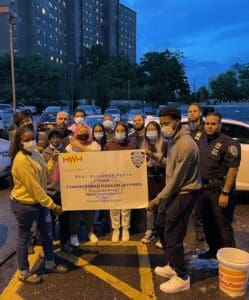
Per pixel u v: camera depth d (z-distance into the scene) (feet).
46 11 373.61
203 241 17.52
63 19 419.13
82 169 14.76
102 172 14.70
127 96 304.50
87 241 17.44
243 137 23.13
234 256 13.29
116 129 17.46
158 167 16.62
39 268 14.71
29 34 343.26
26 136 12.76
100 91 249.55
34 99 234.38
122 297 12.53
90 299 12.42
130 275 14.07
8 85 229.66
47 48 379.14
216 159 14.15
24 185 12.80
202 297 12.48
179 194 12.42
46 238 14.11
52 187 15.55
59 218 16.15
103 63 401.49
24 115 15.26
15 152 12.94
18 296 12.64
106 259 15.48
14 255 15.93
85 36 455.63
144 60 369.50
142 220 20.45
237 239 17.52
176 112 12.27
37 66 238.68
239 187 22.49
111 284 13.38
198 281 13.55
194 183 12.41
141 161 14.56
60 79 249.14
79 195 14.89
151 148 16.85
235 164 13.71
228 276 12.48
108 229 18.85
